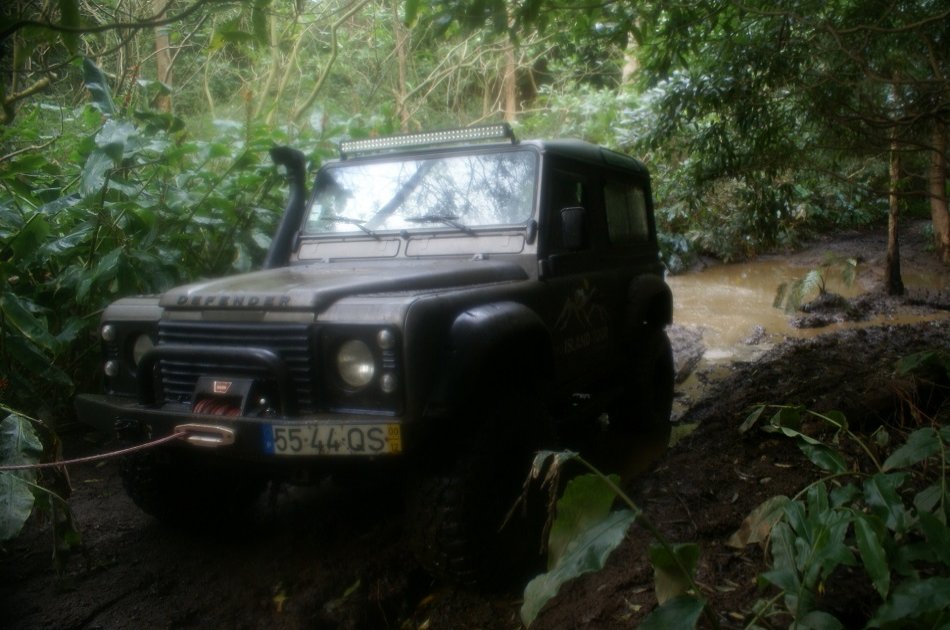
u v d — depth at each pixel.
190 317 3.10
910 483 3.19
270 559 3.56
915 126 5.27
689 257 12.64
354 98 12.09
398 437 2.63
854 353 6.57
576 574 1.89
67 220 5.05
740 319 9.31
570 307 3.96
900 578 2.41
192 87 11.68
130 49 8.73
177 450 3.39
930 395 4.35
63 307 5.07
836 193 13.86
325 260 4.09
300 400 2.85
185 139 5.95
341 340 2.80
